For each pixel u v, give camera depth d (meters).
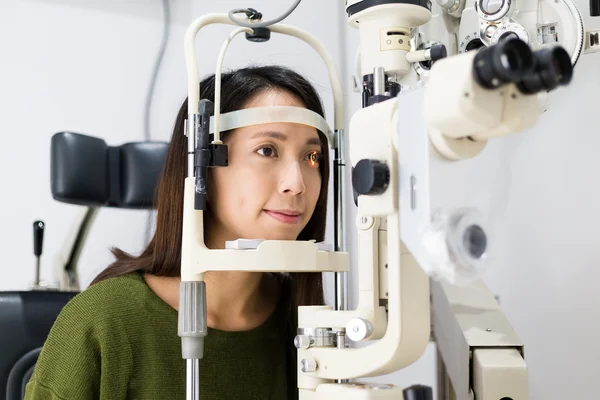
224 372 1.24
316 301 1.37
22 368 1.50
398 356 0.84
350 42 2.14
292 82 1.26
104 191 1.70
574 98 1.49
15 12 2.33
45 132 2.32
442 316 1.04
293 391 1.33
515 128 0.72
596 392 1.46
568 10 1.19
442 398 1.09
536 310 1.57
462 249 0.72
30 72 2.32
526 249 1.59
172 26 2.44
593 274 1.46
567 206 1.51
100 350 1.17
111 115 2.39
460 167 0.76
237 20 1.10
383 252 0.92
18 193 2.28
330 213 2.02
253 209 1.17
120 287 1.23
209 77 1.28
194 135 1.07
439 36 1.27
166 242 1.27
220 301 1.27
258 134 1.16
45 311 1.54
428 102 0.71
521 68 0.65
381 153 0.82
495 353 0.99
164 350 1.20
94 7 2.40
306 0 2.26
